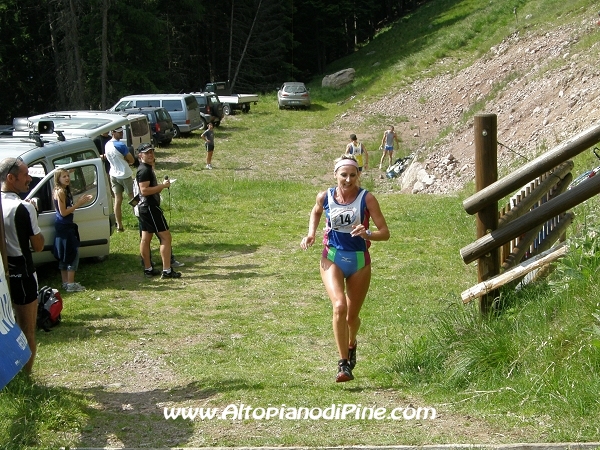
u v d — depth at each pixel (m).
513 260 6.93
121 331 8.14
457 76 37.66
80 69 45.00
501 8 46.41
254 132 37.47
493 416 5.00
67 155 11.53
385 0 77.25
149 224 10.85
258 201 18.39
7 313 4.98
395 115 38.25
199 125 35.88
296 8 66.31
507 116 22.89
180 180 22.48
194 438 4.92
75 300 9.62
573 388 4.99
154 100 34.34
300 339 7.77
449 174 21.05
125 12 47.94
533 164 6.25
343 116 41.31
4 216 6.07
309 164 28.47
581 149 6.18
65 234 10.06
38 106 51.25
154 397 5.85
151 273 11.08
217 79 62.59
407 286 9.82
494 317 6.29
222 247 13.16
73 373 6.59
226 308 9.22
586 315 5.49
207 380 6.23
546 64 25.16
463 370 5.68
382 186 23.42
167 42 52.38
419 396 5.61
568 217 8.71
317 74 66.19
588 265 6.01
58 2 45.62
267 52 61.91
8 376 4.64
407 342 6.95
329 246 6.01
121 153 14.23
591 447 4.38
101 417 5.37
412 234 13.58
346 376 5.77
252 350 7.34
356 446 4.61
